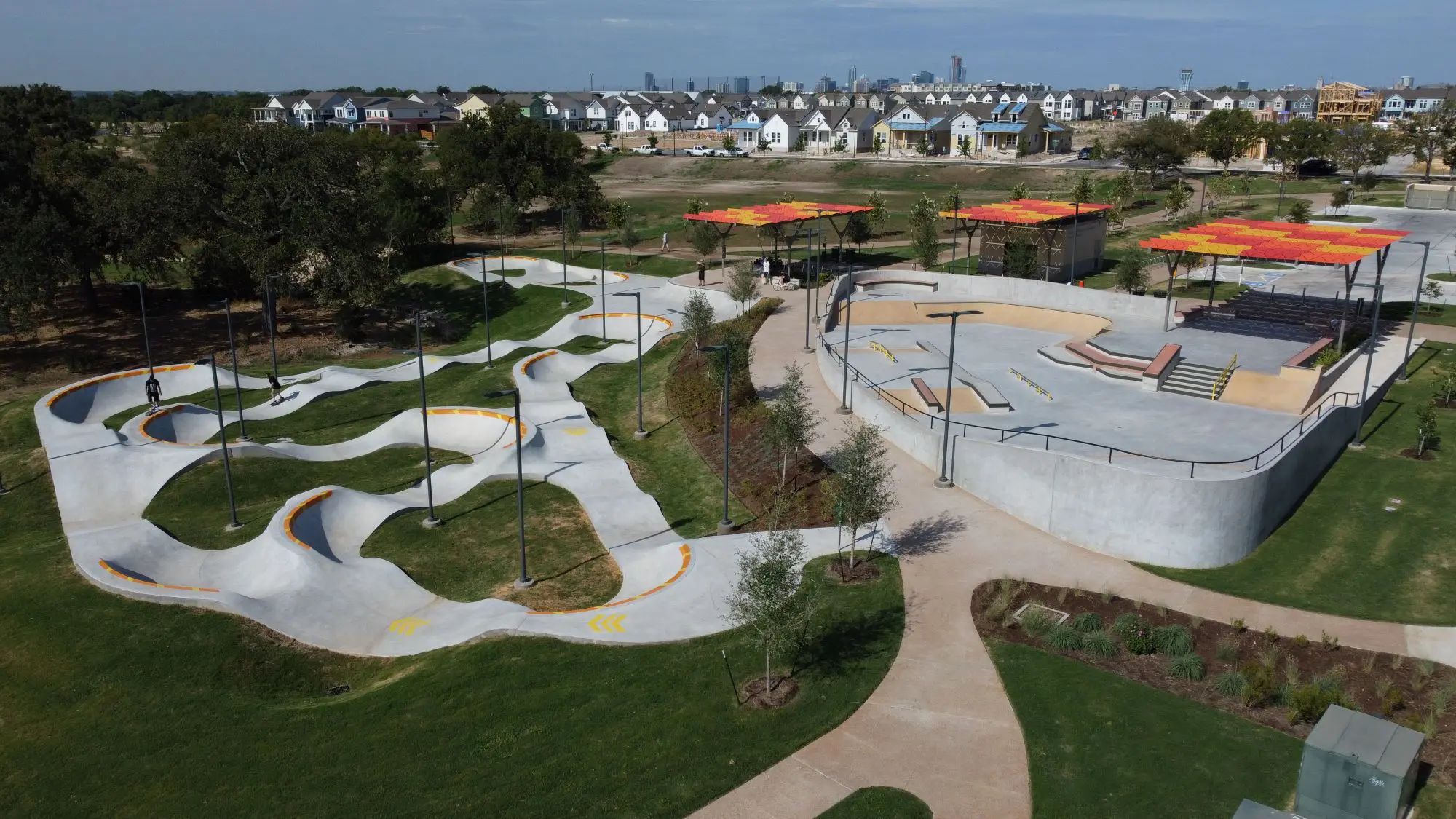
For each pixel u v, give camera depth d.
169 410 49.03
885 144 172.75
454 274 88.06
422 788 22.14
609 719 24.36
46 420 47.31
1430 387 45.72
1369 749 19.44
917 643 27.39
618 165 163.62
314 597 31.66
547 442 45.03
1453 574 30.59
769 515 36.31
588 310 70.56
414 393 56.16
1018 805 21.23
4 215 63.12
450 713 24.89
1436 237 80.88
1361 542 32.88
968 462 36.44
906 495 36.53
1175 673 25.59
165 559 35.44
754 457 41.03
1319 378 42.34
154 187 67.75
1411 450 39.34
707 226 79.31
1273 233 55.31
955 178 138.25
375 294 70.44
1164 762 22.25
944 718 24.19
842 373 46.28
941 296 64.62
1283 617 28.69
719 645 27.56
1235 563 32.16
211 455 43.75
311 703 26.31
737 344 47.03
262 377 59.06
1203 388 43.56
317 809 21.62
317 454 46.25
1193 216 93.69
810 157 161.12
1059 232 67.94
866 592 30.12
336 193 70.94
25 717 25.91
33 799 22.64
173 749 24.17
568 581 33.97
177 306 79.25
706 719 24.25
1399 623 28.16
